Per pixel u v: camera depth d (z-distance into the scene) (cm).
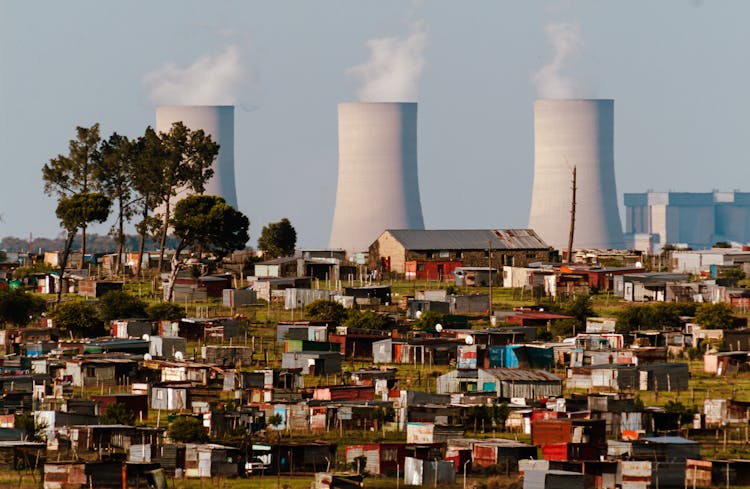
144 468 18962
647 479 18950
